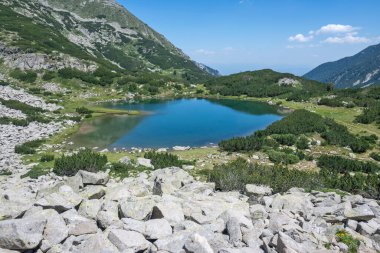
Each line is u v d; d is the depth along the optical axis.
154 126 78.56
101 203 13.33
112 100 118.56
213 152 52.88
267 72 171.12
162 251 9.61
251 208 13.99
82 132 68.81
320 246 10.41
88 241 10.12
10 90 101.31
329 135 63.62
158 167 36.16
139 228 10.92
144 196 14.97
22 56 128.62
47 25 197.12
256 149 54.66
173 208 12.40
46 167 36.38
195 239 9.55
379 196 22.73
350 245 10.87
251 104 122.25
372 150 59.56
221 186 23.59
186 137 68.50
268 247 10.03
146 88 137.25
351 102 106.44
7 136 56.28
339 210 13.80
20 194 15.77
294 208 14.36
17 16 176.12
